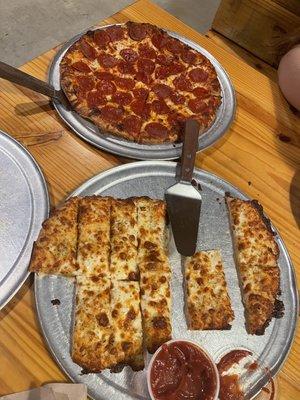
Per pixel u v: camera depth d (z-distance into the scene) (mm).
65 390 740
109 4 2574
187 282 874
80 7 2510
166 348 752
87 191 964
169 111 1130
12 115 1067
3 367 770
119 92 1150
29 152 980
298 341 878
